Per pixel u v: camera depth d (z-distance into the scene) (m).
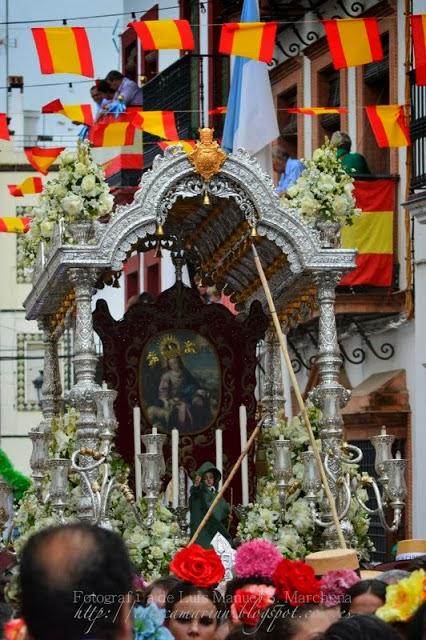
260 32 17.22
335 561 11.87
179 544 16.12
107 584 5.89
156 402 18.58
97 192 16.36
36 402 49.56
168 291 18.80
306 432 17.80
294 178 25.41
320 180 16.94
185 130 31.16
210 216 18.19
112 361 18.50
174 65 31.34
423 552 14.33
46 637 5.82
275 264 17.88
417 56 17.28
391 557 17.88
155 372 18.61
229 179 16.50
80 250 16.14
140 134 33.22
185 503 18.86
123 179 33.00
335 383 16.56
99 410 15.84
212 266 19.36
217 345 18.75
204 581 10.44
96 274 16.28
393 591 8.98
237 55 17.30
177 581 10.69
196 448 18.62
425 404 23.58
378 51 17.12
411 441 24.33
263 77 20.56
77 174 16.41
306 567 9.76
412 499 24.20
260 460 18.38
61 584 5.84
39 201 17.92
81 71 17.27
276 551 11.07
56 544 5.91
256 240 17.42
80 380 16.12
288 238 16.61
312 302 17.84
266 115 20.53
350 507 16.28
